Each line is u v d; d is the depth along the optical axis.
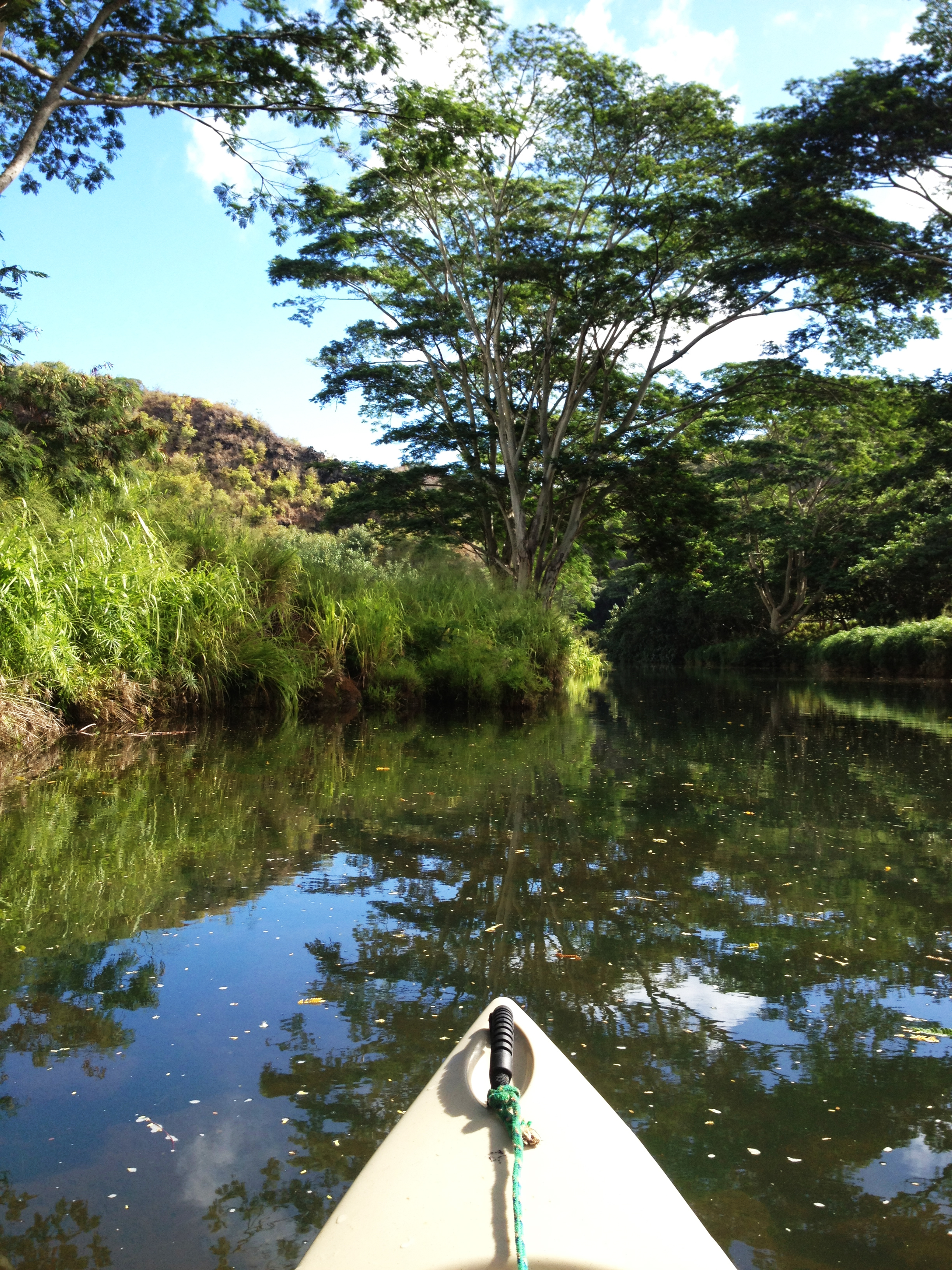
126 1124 2.12
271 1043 2.53
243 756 7.71
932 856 4.77
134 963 3.13
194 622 10.20
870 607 34.94
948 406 19.83
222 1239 1.71
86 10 11.63
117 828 5.00
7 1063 2.41
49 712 8.20
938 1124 2.18
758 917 3.75
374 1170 1.48
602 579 51.09
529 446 22.94
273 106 11.97
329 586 13.20
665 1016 2.78
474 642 13.31
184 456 39.25
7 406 15.10
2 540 8.12
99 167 12.84
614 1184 1.43
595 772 7.46
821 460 33.28
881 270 17.62
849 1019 2.79
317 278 20.83
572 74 17.95
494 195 20.17
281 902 3.83
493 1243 1.29
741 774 7.48
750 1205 1.86
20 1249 1.68
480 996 2.89
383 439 23.77
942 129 15.66
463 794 6.25
